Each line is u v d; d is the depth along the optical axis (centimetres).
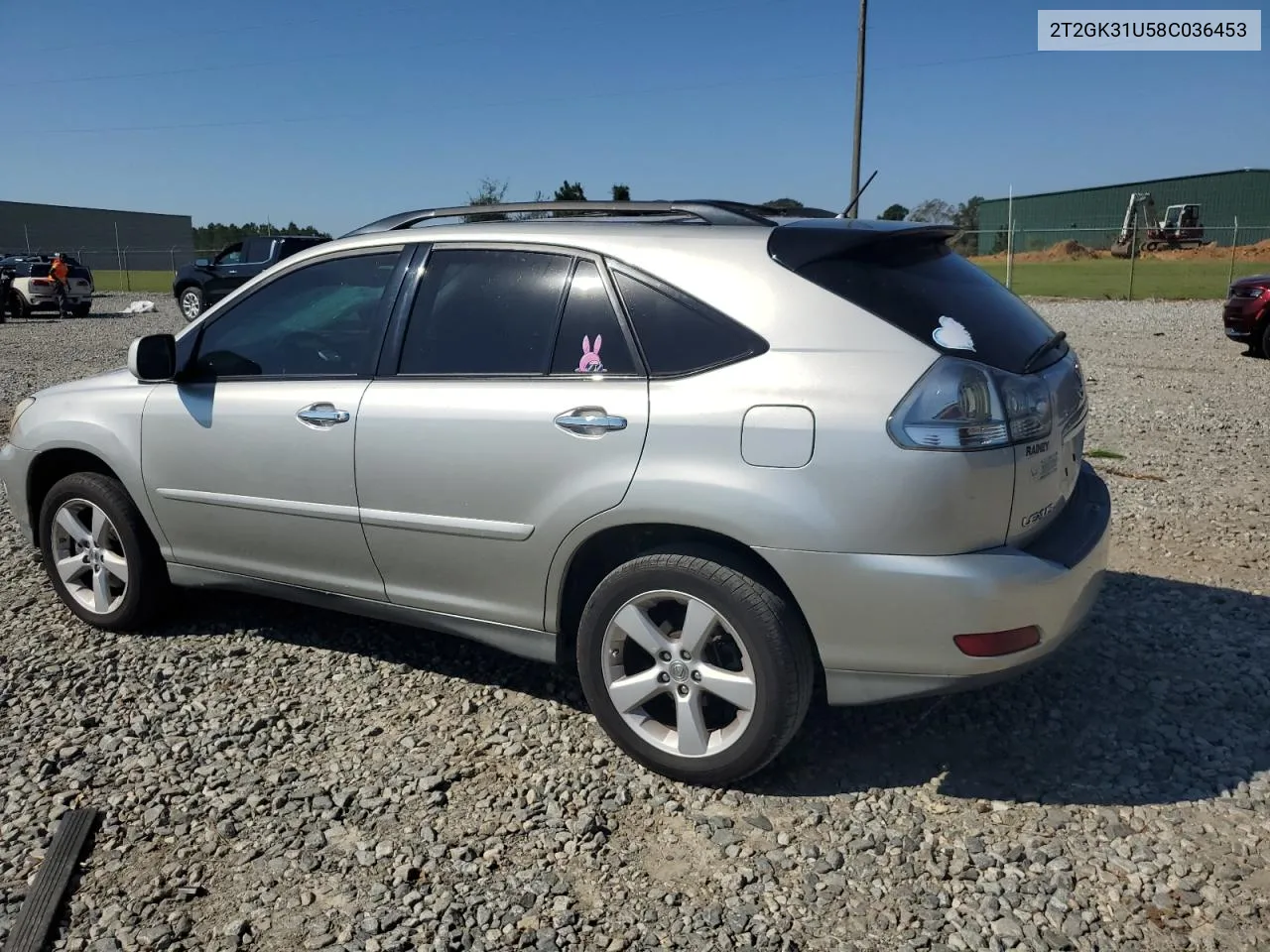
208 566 445
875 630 307
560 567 352
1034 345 345
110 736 379
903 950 266
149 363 429
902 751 362
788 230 336
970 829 316
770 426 310
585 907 285
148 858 309
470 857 307
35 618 493
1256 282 1436
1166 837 309
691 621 330
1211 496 667
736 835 316
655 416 326
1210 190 5000
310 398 399
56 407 477
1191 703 391
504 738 376
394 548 388
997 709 389
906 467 296
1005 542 311
